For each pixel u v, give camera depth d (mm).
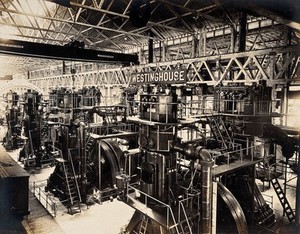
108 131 17562
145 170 9109
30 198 15141
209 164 8234
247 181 12156
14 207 11805
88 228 11820
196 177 10859
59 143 15609
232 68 14078
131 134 15516
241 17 13609
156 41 22656
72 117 14930
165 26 16609
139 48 24531
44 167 20875
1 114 35781
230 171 10391
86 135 14938
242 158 12234
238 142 13023
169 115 8422
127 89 19766
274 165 13344
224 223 10367
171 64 16859
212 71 15219
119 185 9836
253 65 14562
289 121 20203
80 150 14297
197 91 15609
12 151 25844
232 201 9977
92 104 22078
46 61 39375
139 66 19594
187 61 15703
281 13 5195
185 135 23234
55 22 21156
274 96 15758
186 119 9555
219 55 13773
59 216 13008
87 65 34906
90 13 18516
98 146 15211
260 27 15977
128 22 19109
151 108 9172
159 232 8641
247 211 11633
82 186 14312
